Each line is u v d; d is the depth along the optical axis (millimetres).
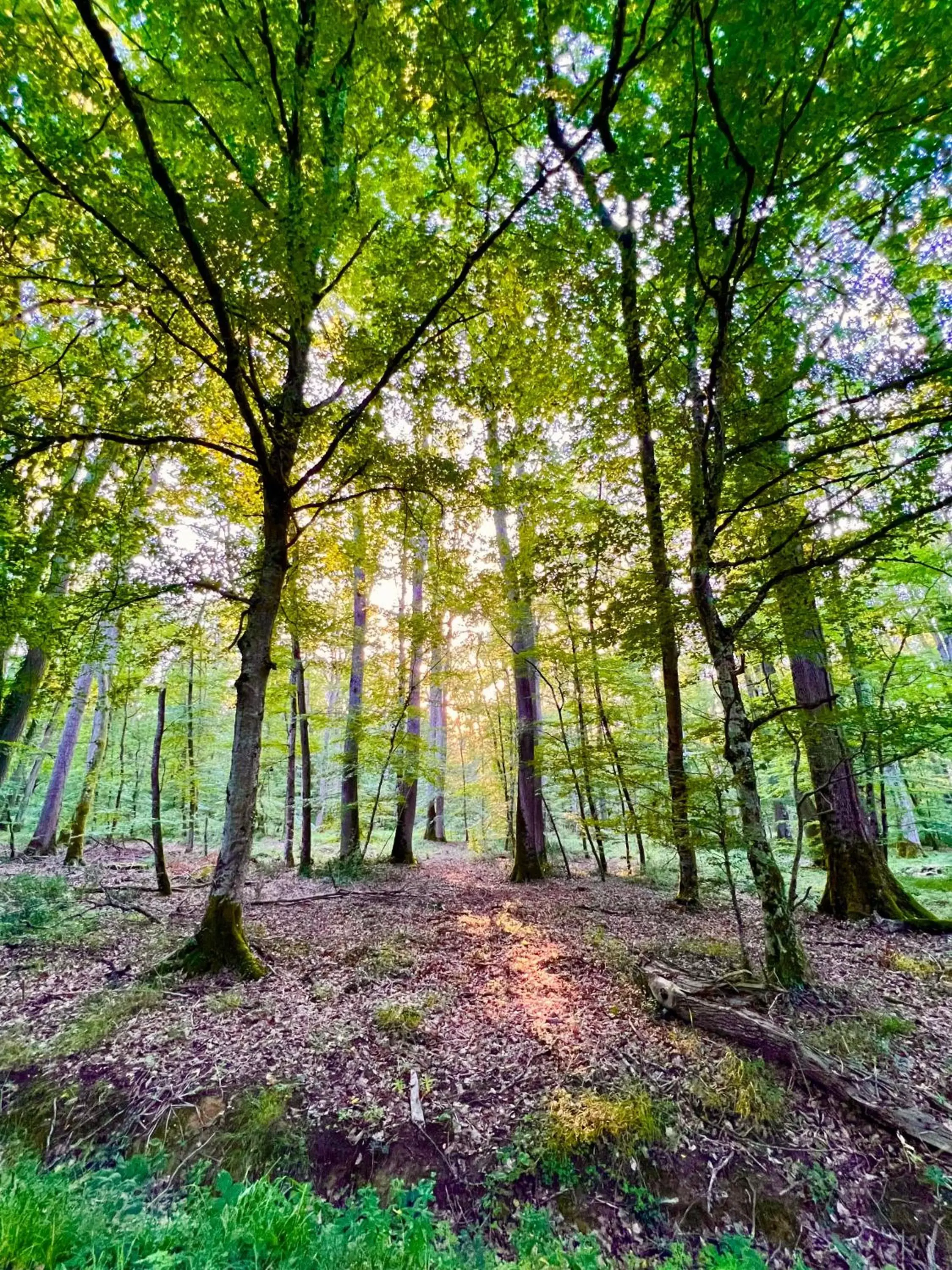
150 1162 2992
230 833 5406
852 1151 3021
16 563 5453
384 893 8672
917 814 13688
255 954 5391
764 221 3914
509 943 6035
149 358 6406
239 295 4965
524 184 4906
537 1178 2943
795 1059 3576
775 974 4387
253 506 8641
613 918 7086
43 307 5520
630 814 6488
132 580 5918
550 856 14586
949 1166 2873
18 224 4484
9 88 3910
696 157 3986
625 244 4984
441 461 6855
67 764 12586
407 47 3902
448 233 5527
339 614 12133
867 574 5898
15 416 5195
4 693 8906
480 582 10625
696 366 5027
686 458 5773
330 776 14391
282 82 4973
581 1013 4391
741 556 6211
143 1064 3658
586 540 7422
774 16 3002
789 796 13320
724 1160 3006
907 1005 4391
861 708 5328
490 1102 3422
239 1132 3174
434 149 5320
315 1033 4047
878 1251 2559
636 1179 2924
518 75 3703
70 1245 2275
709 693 18609
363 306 6645
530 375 6730
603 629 7453
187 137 4918
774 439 4719
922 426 4125
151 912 7086
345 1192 2893
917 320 4227
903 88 3279
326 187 4844
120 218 4480
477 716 19047
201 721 13055
